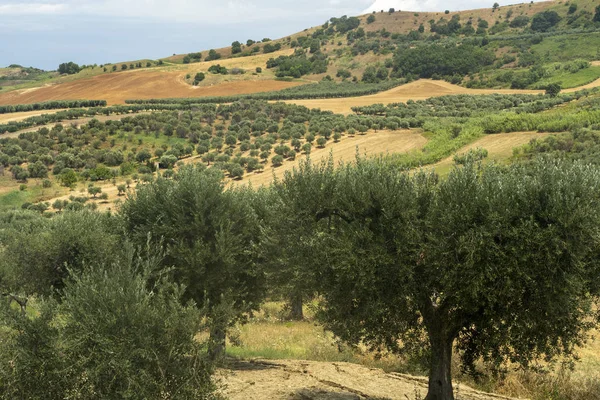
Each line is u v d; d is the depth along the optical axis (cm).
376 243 952
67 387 742
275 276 1170
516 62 16600
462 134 6931
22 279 1461
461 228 909
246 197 1554
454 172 991
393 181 989
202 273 1331
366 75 17162
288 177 1091
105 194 6341
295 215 1034
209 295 1384
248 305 1399
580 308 966
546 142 5650
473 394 1231
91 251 1473
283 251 1060
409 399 1146
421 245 933
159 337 770
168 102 12219
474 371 1082
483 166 1023
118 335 746
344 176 1030
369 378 1342
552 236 857
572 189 877
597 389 1268
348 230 973
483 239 886
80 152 7812
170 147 8281
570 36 17838
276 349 1819
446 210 923
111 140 8394
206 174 1459
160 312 785
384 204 963
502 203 894
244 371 1378
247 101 10800
